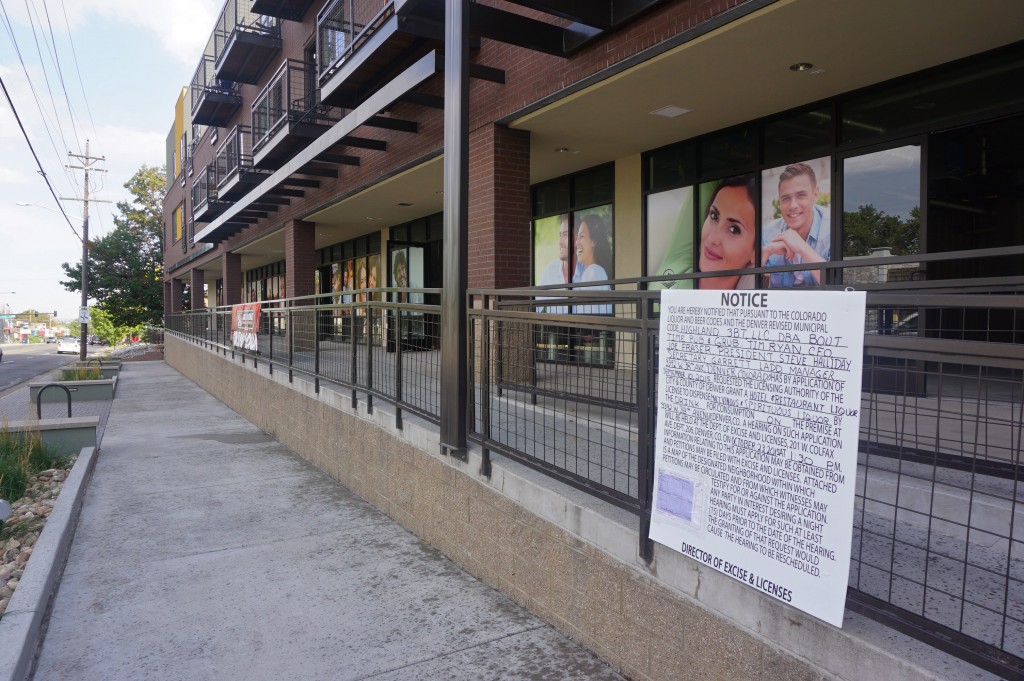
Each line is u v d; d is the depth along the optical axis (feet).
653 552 9.41
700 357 8.32
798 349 7.02
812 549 6.88
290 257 50.90
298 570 14.97
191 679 10.53
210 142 78.18
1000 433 10.10
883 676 6.37
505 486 13.17
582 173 33.17
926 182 19.92
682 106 23.09
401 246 48.37
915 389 7.65
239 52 55.16
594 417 16.19
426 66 23.35
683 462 8.57
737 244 25.62
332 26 36.37
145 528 18.20
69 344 217.36
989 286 8.91
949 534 9.22
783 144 23.89
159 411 43.27
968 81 18.93
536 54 22.97
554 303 11.99
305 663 10.94
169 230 118.42
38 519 19.77
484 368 13.85
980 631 6.67
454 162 14.38
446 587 13.83
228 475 24.41
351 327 21.68
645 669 9.57
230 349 44.32
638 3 18.39
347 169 39.19
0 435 26.81
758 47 18.01
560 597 11.55
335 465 23.53
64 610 13.07
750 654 7.82
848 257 22.02
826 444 6.74
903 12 15.89
